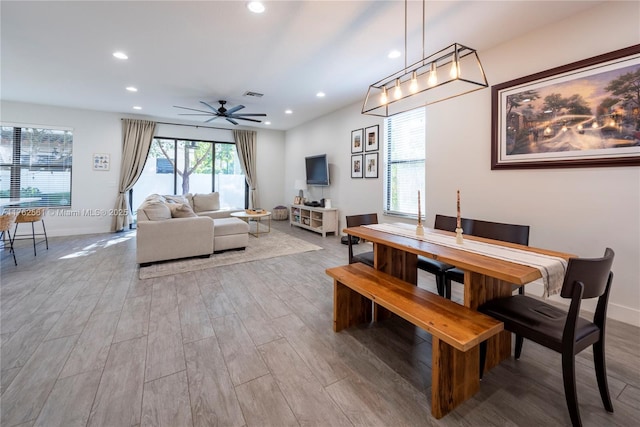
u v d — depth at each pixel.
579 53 2.45
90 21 2.61
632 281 2.26
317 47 3.09
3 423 1.32
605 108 2.31
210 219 4.04
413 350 1.94
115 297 2.75
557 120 2.59
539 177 2.75
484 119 3.19
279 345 1.99
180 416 1.38
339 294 2.17
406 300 1.74
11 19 2.57
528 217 2.84
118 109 5.75
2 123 5.19
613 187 2.32
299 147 7.36
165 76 3.93
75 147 5.73
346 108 5.56
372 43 3.00
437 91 3.71
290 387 1.58
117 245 4.88
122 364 1.76
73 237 5.51
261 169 7.88
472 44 3.00
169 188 6.76
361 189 5.27
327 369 1.74
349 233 2.50
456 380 1.44
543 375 1.70
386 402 1.48
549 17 2.52
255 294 2.85
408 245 1.98
